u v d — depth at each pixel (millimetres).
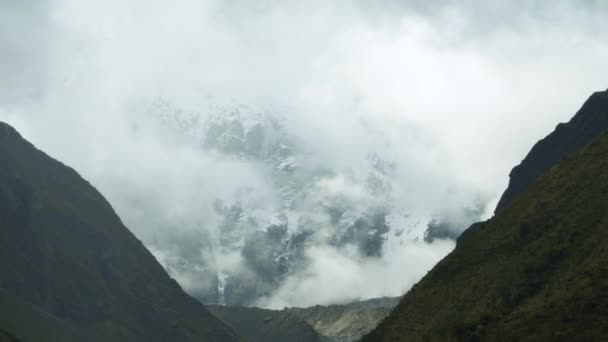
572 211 97000
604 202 92750
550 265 89875
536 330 76312
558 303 77750
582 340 71125
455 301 99812
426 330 98812
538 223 101188
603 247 82562
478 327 86938
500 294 90812
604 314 72188
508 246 101625
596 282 76438
